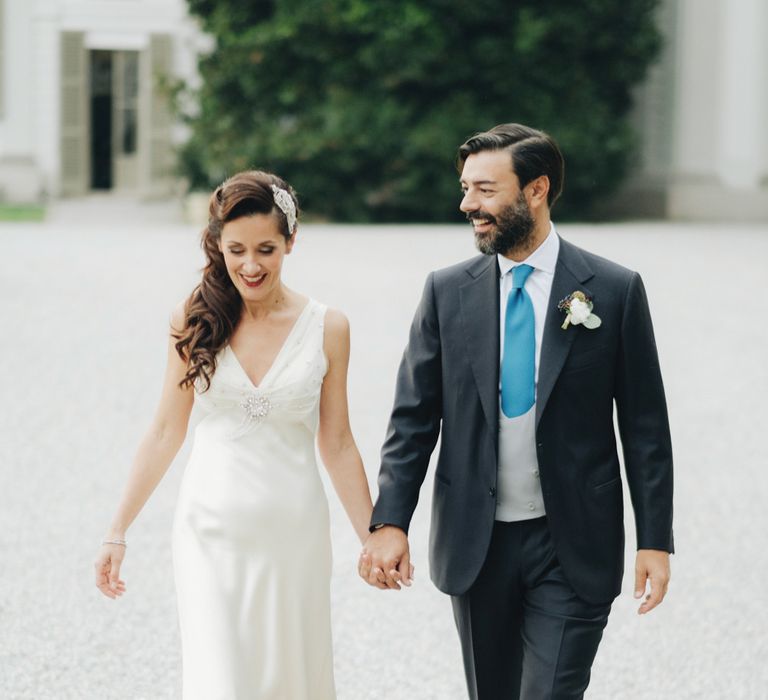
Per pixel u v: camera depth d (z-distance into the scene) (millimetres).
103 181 52031
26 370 18625
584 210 46562
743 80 46250
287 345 6500
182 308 6590
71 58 50562
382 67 44531
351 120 44500
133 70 51344
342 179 45594
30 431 15320
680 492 13133
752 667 9023
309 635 6551
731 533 11891
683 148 47125
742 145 46531
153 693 8484
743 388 17797
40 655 9070
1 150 50812
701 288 26844
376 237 38469
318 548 6559
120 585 6656
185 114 46312
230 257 6238
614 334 6289
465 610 6547
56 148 51000
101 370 18656
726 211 46719
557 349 6234
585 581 6273
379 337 20859
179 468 13727
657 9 47156
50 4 50156
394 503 6426
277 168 45375
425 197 45531
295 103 45375
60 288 26344
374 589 10461
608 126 45438
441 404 6590
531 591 6418
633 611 10109
